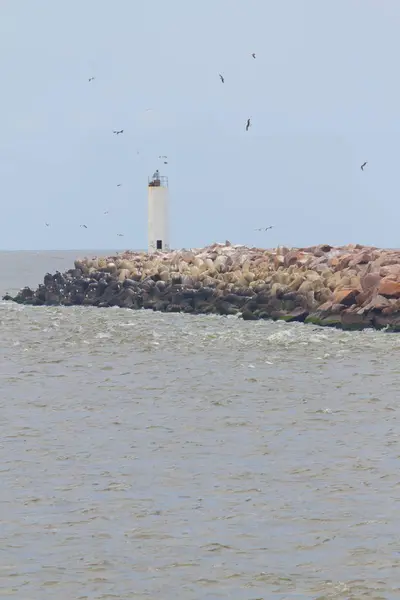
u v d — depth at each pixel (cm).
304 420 9212
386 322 15975
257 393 10650
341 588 5362
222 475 7288
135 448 8125
